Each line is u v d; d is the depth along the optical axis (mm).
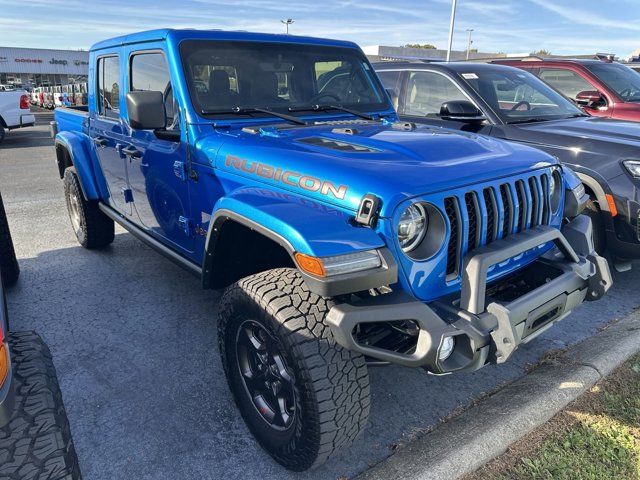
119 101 3783
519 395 2717
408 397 2854
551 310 2320
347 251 1877
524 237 2373
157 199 3461
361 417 2090
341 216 2074
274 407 2338
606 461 2303
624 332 3328
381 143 2543
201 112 2951
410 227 2045
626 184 3807
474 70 5141
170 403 2791
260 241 2631
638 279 4375
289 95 3363
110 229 4996
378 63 5965
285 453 2230
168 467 2346
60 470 1604
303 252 1882
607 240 3990
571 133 4242
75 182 4785
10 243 4074
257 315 2145
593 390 2803
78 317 3736
